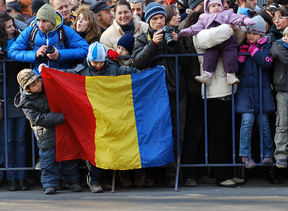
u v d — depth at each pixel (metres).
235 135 8.46
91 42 8.64
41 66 7.56
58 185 7.83
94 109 7.67
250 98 7.82
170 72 7.96
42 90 7.70
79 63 8.21
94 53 7.64
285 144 7.77
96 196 7.51
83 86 7.75
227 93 7.83
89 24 8.63
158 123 7.78
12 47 7.97
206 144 7.93
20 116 8.16
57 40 7.99
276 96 7.93
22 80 7.48
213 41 7.56
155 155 7.66
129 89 7.85
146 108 7.85
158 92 7.90
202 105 8.17
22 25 8.90
